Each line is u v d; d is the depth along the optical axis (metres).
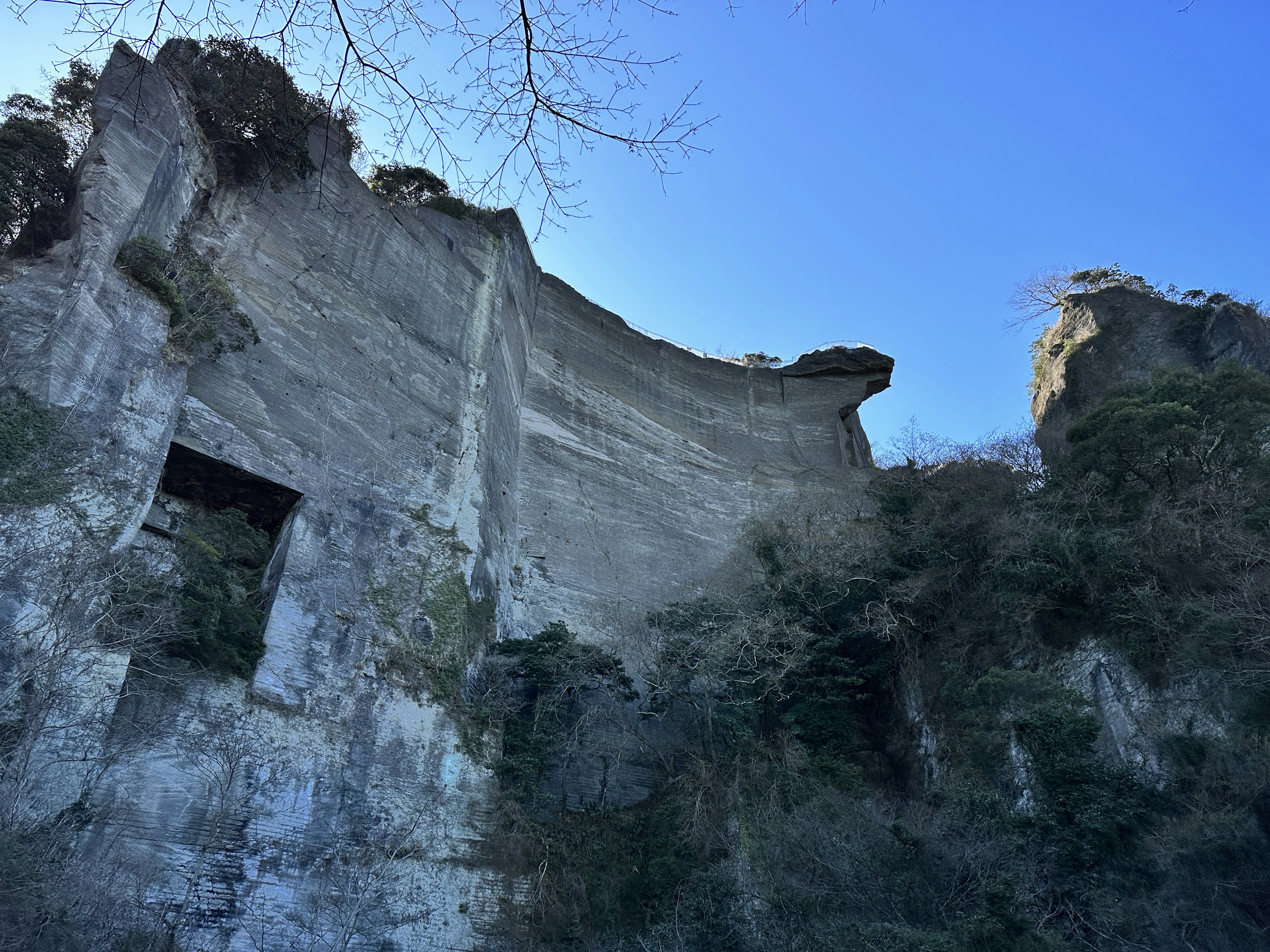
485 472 31.34
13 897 13.73
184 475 23.20
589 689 28.62
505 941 21.88
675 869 23.59
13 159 21.59
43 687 15.83
